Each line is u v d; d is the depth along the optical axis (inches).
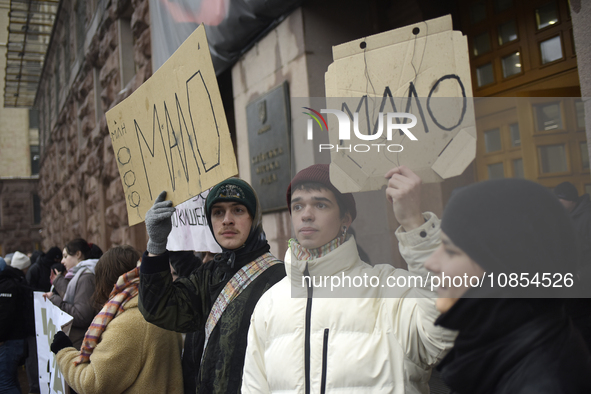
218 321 56.1
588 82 61.7
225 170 48.8
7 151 1012.5
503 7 106.3
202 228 80.7
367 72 31.3
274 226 120.3
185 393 67.9
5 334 126.4
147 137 64.1
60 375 87.0
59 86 593.9
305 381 38.2
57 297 110.5
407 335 35.7
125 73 283.9
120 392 63.2
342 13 121.3
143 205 65.7
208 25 148.3
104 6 315.6
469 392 25.7
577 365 23.4
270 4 119.7
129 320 64.6
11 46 707.4
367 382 35.9
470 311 25.0
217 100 49.4
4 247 965.8
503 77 106.7
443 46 29.6
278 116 120.4
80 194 438.9
